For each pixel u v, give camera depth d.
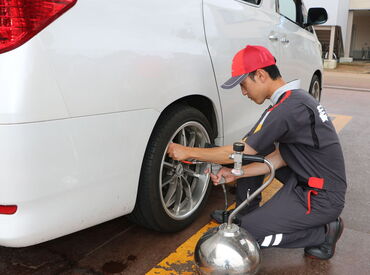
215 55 2.20
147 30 1.76
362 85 10.38
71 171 1.51
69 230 1.60
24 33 1.33
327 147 1.80
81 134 1.51
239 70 1.79
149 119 1.78
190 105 2.34
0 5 1.31
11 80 1.32
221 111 2.34
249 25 2.62
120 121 1.65
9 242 1.42
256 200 2.29
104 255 2.03
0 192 1.37
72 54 1.46
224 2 2.38
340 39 19.19
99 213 1.69
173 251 2.07
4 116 1.31
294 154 1.86
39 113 1.37
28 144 1.36
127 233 2.24
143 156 1.80
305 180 1.90
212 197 2.76
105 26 1.58
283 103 1.75
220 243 1.55
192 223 2.37
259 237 1.87
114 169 1.68
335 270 1.94
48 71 1.39
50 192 1.46
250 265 1.54
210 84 2.18
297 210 1.85
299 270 1.93
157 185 1.96
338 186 1.84
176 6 1.96
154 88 1.78
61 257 2.00
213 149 1.83
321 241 1.94
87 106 1.52
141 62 1.71
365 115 5.94
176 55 1.90
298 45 3.51
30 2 1.33
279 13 3.20
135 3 1.72
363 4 20.16
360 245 2.18
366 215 2.55
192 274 1.88
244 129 2.66
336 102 7.31
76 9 1.47
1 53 1.33
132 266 1.93
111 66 1.59
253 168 2.03
